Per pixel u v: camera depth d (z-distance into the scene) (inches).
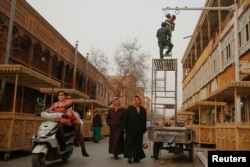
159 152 448.8
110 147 422.6
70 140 373.4
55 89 714.8
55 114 329.4
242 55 800.9
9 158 397.7
